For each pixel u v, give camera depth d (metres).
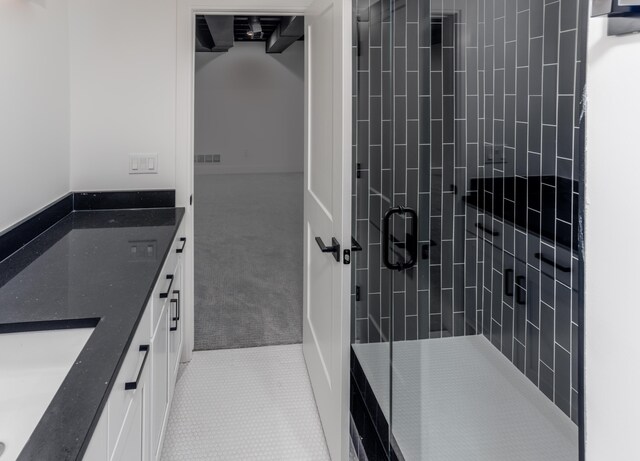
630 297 0.47
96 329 1.20
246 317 3.60
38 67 2.18
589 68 0.52
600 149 0.50
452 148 2.15
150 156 2.74
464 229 2.08
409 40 2.27
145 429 1.46
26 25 2.04
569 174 1.63
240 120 10.63
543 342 1.69
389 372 2.17
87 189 2.71
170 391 2.14
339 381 1.91
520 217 1.83
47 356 1.25
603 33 0.49
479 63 2.03
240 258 5.06
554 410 1.57
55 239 2.10
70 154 2.67
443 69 2.13
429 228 2.19
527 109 1.80
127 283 1.55
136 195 2.74
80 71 2.63
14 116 1.92
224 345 3.15
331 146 2.00
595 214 0.51
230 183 9.64
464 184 2.07
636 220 0.46
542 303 1.71
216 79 10.45
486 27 2.00
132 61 2.66
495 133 1.96
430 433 1.75
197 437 2.23
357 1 2.50
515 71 1.86
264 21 7.97
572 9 1.60
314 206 2.47
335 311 1.97
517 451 1.43
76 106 2.65
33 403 1.17
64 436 0.78
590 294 0.53
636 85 0.45
